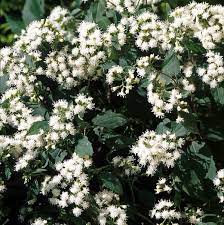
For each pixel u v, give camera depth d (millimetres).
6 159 805
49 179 795
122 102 910
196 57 833
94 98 920
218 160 898
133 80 812
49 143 782
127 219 824
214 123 845
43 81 866
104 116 803
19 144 804
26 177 801
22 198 875
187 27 797
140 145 757
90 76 867
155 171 794
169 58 796
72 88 881
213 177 784
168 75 792
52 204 817
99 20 919
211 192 803
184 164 794
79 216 797
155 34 801
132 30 821
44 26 870
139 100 862
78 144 779
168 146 753
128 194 854
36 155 806
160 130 800
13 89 867
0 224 861
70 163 770
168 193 846
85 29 840
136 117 880
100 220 767
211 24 788
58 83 870
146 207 836
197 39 836
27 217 866
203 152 798
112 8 926
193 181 796
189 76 803
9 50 856
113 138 822
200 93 825
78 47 854
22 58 849
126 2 884
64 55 847
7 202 872
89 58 827
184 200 840
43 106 863
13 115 844
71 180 780
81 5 1059
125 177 834
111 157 862
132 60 854
